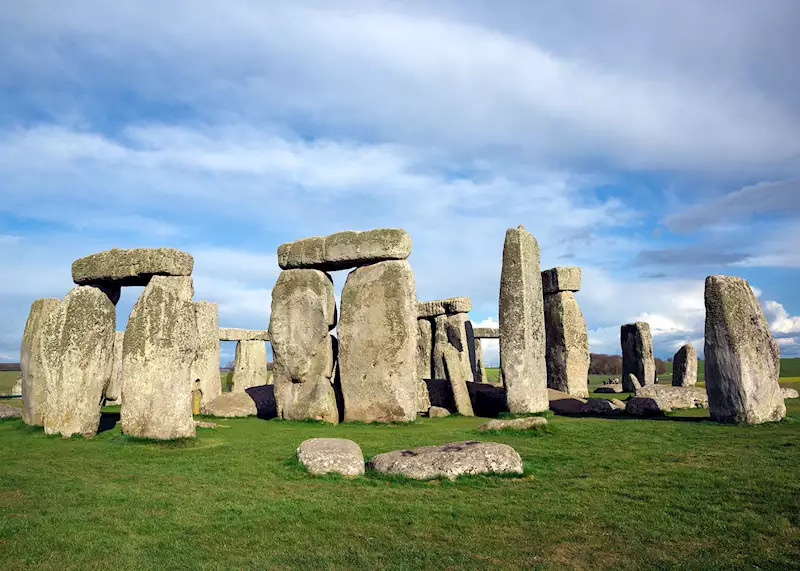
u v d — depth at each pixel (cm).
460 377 1914
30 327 1493
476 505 692
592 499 717
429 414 1841
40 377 1420
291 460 922
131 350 1187
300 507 682
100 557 528
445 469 813
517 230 1758
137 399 1173
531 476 833
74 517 639
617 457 965
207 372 2148
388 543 570
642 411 1733
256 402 1919
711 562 523
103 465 930
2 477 838
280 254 1850
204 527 613
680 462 914
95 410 1238
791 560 524
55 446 1098
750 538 582
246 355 3036
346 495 736
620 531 606
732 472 827
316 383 1736
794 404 1803
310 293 1781
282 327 1798
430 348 2972
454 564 521
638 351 2759
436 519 641
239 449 1075
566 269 2338
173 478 836
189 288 1234
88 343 1242
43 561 516
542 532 604
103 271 1257
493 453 848
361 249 1711
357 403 1675
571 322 2303
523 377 1680
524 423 1244
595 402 1856
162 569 504
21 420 1564
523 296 1709
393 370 1644
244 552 546
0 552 534
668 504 693
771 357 1362
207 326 2173
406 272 1691
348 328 1723
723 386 1359
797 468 839
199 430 1373
